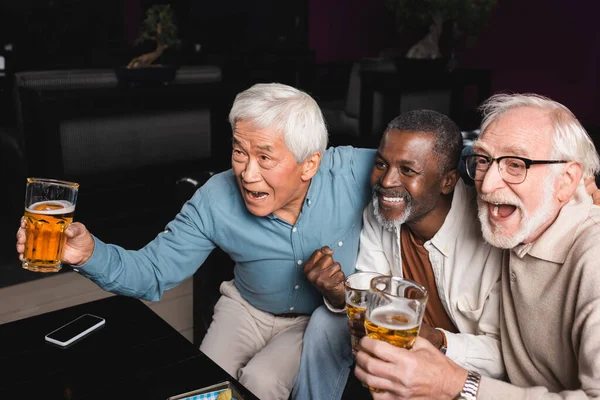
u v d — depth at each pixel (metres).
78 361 1.27
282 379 1.64
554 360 1.31
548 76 5.74
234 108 1.40
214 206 1.63
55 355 1.29
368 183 1.68
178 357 1.30
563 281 1.25
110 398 1.14
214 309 1.92
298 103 1.41
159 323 1.45
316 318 1.64
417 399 1.08
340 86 6.75
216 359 1.73
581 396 1.08
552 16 5.60
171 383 1.20
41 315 1.47
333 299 1.54
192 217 1.64
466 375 1.12
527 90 5.95
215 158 4.29
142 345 1.34
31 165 3.46
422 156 1.38
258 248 1.65
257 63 7.12
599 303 1.13
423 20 4.80
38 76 3.38
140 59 3.94
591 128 2.67
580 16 5.38
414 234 1.59
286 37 7.96
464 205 1.50
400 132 1.40
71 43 8.06
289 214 1.63
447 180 1.46
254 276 1.73
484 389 1.11
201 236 1.66
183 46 7.78
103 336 1.38
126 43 8.13
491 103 1.36
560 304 1.26
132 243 3.37
